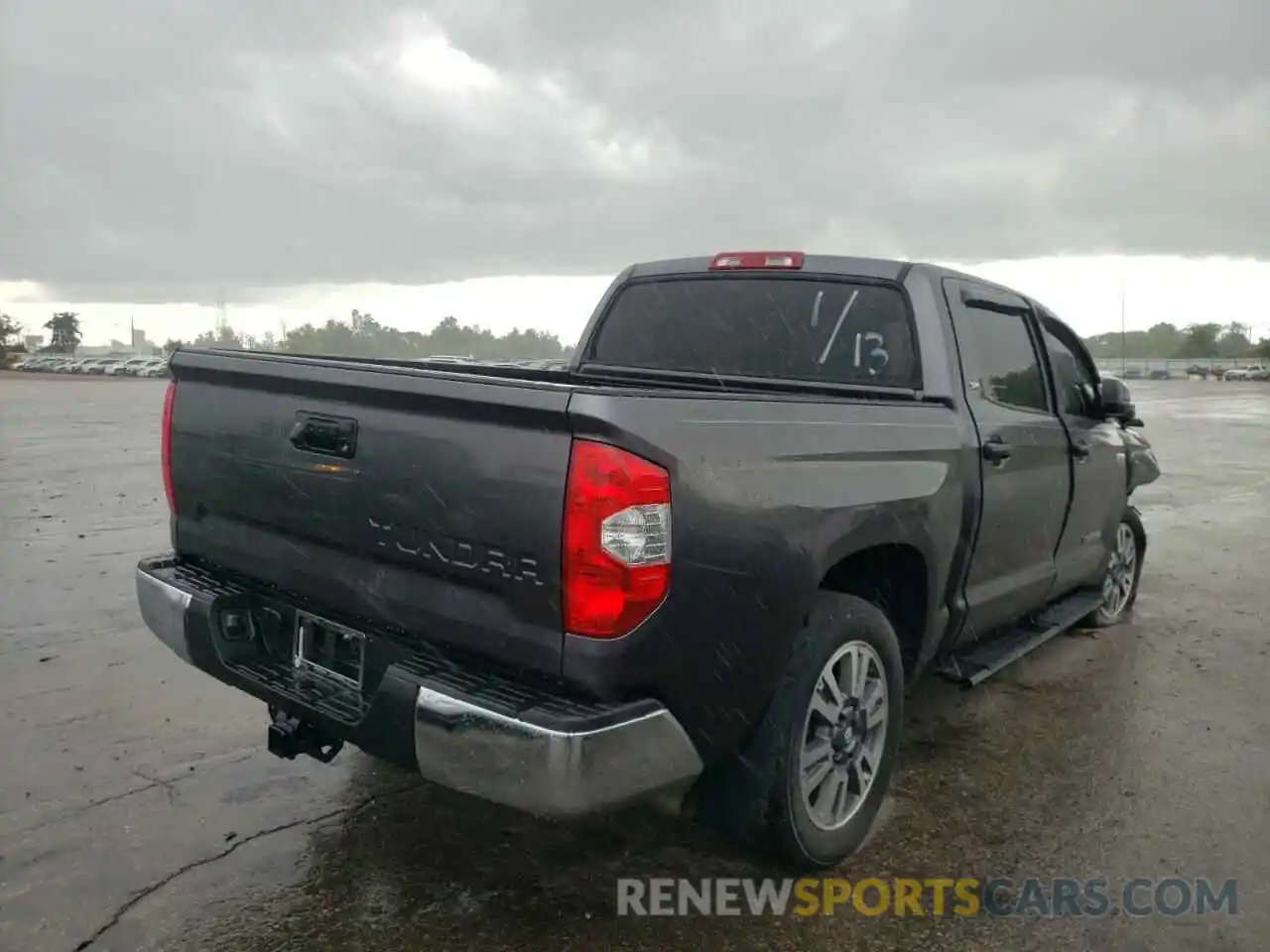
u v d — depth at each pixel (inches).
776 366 180.5
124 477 523.8
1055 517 196.9
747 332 184.4
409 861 135.3
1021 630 200.4
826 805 132.6
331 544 122.9
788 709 122.3
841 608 130.6
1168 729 189.0
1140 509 469.1
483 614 107.9
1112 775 167.9
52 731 175.3
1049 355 201.6
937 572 152.0
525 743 100.0
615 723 101.7
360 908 124.0
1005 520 173.6
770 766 122.6
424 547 112.0
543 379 190.4
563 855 137.7
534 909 124.8
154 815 145.8
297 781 157.9
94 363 3540.8
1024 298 197.8
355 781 158.4
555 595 101.8
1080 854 142.0
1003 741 182.7
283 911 122.8
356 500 118.0
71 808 147.3
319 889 128.0
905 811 154.1
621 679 102.5
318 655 129.6
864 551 144.6
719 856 138.6
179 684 199.5
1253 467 661.9
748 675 115.7
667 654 105.0
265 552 132.0
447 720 104.8
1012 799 158.6
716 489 108.6
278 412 127.3
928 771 169.3
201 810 147.7
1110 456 225.1
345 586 121.4
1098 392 220.7
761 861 135.9
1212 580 314.5
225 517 138.9
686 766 111.0
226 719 182.4
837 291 175.8
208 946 115.6
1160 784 164.9
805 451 122.4
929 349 164.2
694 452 106.4
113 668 207.9
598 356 204.4
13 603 256.4
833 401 132.6
